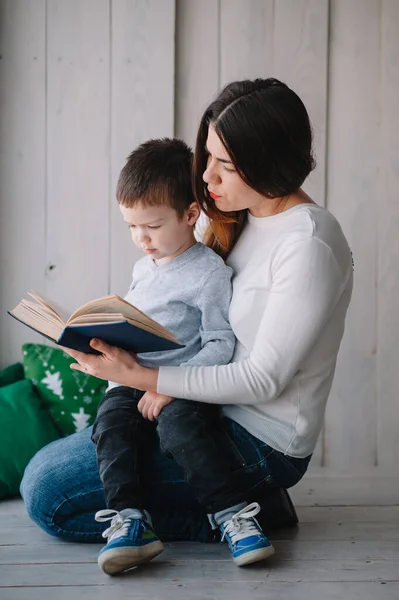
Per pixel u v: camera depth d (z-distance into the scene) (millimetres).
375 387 2871
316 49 2783
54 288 2852
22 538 2086
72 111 2801
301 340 1790
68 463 2051
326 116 2803
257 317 1885
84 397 2648
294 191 1836
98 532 2041
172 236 1964
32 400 2600
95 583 1798
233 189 1815
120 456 1903
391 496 2529
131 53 2779
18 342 2875
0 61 2779
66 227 2834
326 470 2854
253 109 1744
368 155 2816
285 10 2777
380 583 1816
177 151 2006
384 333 2859
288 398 1911
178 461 1884
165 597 1730
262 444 1930
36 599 1712
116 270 2848
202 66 2801
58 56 2785
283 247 1829
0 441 2469
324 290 1786
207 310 1943
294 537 2107
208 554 1973
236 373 1826
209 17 2787
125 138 2805
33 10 2773
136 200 1923
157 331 1728
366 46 2791
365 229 2836
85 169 2816
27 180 2820
